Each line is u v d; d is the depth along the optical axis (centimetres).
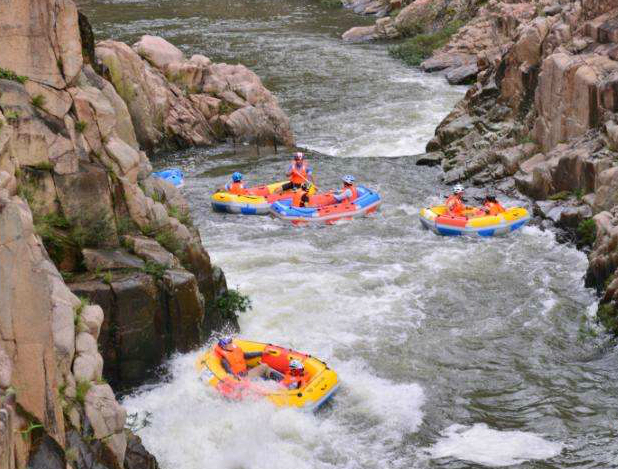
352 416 1714
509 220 2656
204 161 3528
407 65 5088
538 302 2208
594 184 2614
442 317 2134
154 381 1758
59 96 1733
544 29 3177
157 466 1417
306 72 4916
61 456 1091
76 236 1736
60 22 1723
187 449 1571
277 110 3775
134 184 1855
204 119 3775
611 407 1750
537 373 1883
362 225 2784
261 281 2278
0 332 1044
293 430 1641
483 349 1986
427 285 2300
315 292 2228
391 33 5844
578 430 1678
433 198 3033
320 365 1780
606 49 2892
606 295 2094
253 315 2088
